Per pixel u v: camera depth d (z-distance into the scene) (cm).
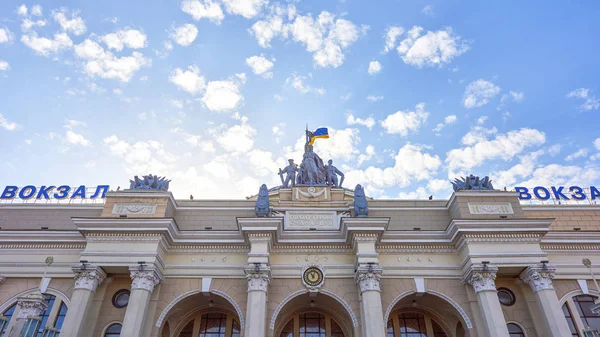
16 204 3344
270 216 3041
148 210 3073
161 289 2930
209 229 3133
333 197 3366
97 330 2784
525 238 2914
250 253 2862
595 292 2959
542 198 3472
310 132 3891
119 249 2848
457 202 3136
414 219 3272
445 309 3034
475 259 2830
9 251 3047
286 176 3578
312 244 3036
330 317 3189
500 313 2648
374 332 2591
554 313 2647
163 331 3044
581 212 3381
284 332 3134
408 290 2923
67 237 3061
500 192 3170
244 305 2883
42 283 2688
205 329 3147
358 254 2864
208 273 2983
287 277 2955
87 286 2738
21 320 2239
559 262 3038
